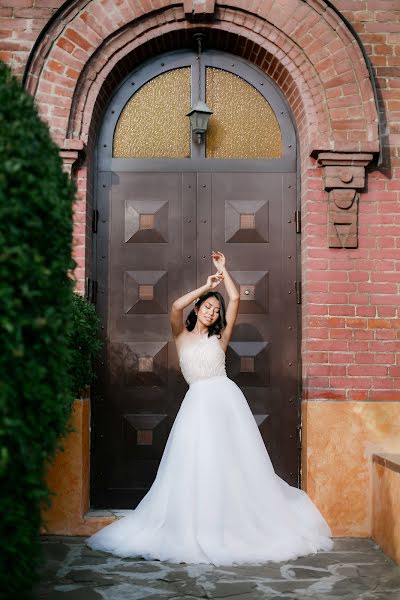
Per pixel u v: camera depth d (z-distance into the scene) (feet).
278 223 17.56
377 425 16.16
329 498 15.98
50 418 8.96
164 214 17.51
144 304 17.35
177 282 17.40
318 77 16.75
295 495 15.74
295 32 16.87
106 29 16.78
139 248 17.47
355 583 12.35
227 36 17.33
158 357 17.22
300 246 17.48
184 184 17.60
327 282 16.51
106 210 17.52
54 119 16.46
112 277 17.40
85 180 16.58
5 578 7.89
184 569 13.11
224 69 17.95
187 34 17.39
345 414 16.17
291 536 14.29
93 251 17.42
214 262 16.21
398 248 16.61
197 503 14.07
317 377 16.29
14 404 7.88
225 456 14.48
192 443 14.62
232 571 13.01
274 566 13.37
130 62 17.49
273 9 16.92
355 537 15.88
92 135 17.20
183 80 17.95
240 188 17.62
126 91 17.84
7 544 7.93
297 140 17.80
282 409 17.22
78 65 16.63
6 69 9.31
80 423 15.87
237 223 17.49
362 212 16.66
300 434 17.12
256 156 17.81
